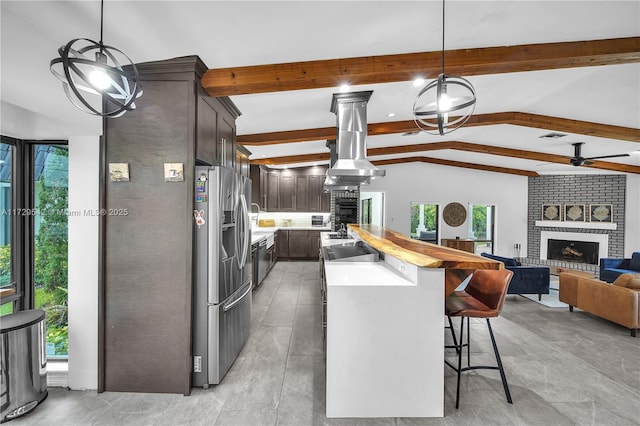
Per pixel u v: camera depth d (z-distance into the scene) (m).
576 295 4.15
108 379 2.31
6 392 1.99
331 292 2.05
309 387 2.38
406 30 2.11
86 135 2.29
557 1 1.88
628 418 2.05
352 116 3.62
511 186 8.43
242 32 1.95
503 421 2.01
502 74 2.97
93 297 2.32
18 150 2.48
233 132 3.45
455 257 2.07
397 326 2.05
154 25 1.80
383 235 3.44
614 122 4.16
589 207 7.51
